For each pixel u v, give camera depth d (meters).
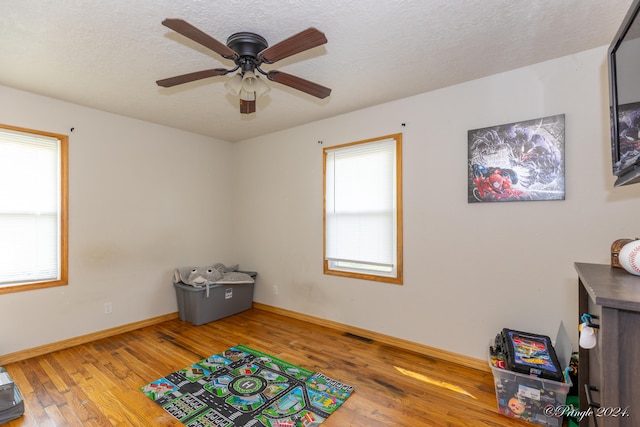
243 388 2.22
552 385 1.82
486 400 2.09
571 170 2.16
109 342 3.06
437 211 2.74
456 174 2.64
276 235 4.03
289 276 3.89
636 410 0.88
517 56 2.18
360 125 3.24
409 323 2.89
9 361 2.61
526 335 2.19
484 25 1.82
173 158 3.86
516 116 2.36
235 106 3.12
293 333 3.30
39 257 2.88
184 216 3.97
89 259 3.12
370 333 3.15
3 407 1.85
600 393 1.05
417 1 1.61
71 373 2.44
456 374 2.43
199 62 2.26
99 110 3.21
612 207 2.04
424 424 1.85
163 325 3.56
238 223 4.52
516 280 2.37
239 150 4.52
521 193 2.34
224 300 3.80
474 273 2.55
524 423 1.86
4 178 2.71
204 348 2.91
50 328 2.85
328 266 3.52
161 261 3.72
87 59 2.20
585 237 2.12
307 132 3.71
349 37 1.94
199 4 1.63
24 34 1.89
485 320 2.50
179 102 3.01
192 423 1.85
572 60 2.16
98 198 3.19
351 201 3.33
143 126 3.57
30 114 2.78
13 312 2.66
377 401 2.07
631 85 1.27
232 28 1.84
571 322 2.17
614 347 0.91
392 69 2.37
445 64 2.29
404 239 2.92
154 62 2.25
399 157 2.95
